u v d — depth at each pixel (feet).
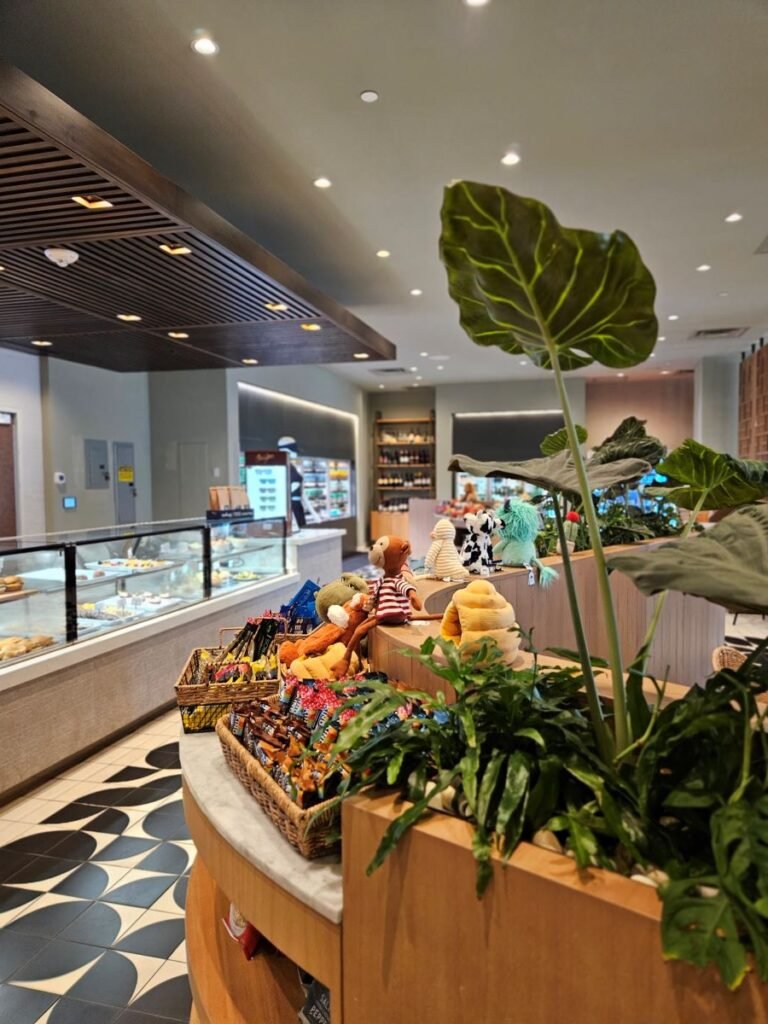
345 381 44.98
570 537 12.34
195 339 20.74
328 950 3.77
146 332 19.72
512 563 10.20
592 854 3.05
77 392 25.41
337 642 6.68
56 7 9.08
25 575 10.69
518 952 3.08
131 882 8.14
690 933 2.57
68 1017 6.10
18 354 22.89
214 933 5.70
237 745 5.39
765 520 3.48
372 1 9.00
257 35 9.70
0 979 6.56
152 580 13.92
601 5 9.19
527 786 3.33
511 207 2.89
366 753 3.79
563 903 2.94
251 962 5.28
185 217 11.43
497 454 45.98
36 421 23.72
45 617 11.02
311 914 3.86
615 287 3.16
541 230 2.97
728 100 11.60
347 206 16.06
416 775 3.64
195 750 6.20
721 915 2.56
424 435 50.42
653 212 16.81
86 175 9.82
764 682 3.44
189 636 14.58
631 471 4.39
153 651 13.37
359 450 48.26
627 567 3.15
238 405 30.94
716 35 9.86
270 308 17.01
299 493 29.96
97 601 12.32
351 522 46.50
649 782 3.19
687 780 3.16
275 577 19.30
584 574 11.69
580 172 14.46
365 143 12.98
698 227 17.89
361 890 3.59
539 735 3.42
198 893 6.41
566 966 2.95
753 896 2.67
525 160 13.83
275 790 4.51
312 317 17.98
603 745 3.63
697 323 29.09
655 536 14.88
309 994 4.58
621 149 13.39
